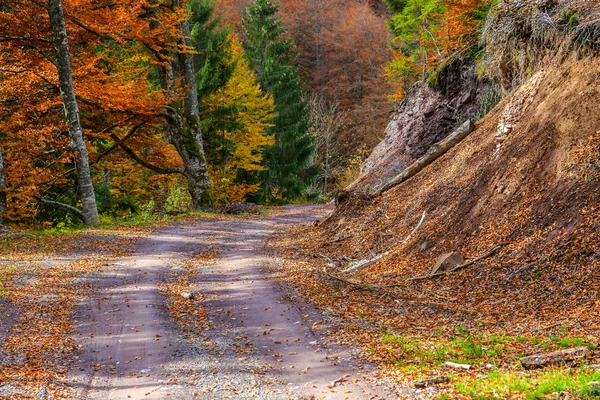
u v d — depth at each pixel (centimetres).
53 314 1069
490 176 1442
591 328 815
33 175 2373
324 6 7756
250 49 5184
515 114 1507
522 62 1655
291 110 4934
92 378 767
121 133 3198
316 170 5378
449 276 1234
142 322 1034
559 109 1329
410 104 3016
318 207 4288
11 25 2334
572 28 1388
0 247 1777
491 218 1330
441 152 1994
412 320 1001
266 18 5144
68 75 2227
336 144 6544
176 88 3219
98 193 3084
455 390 639
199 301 1205
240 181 4503
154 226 2545
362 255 1712
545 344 775
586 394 563
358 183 2942
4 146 2439
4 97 2319
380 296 1192
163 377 762
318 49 7581
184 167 3494
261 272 1518
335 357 816
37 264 1518
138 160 3203
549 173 1254
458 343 828
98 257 1708
